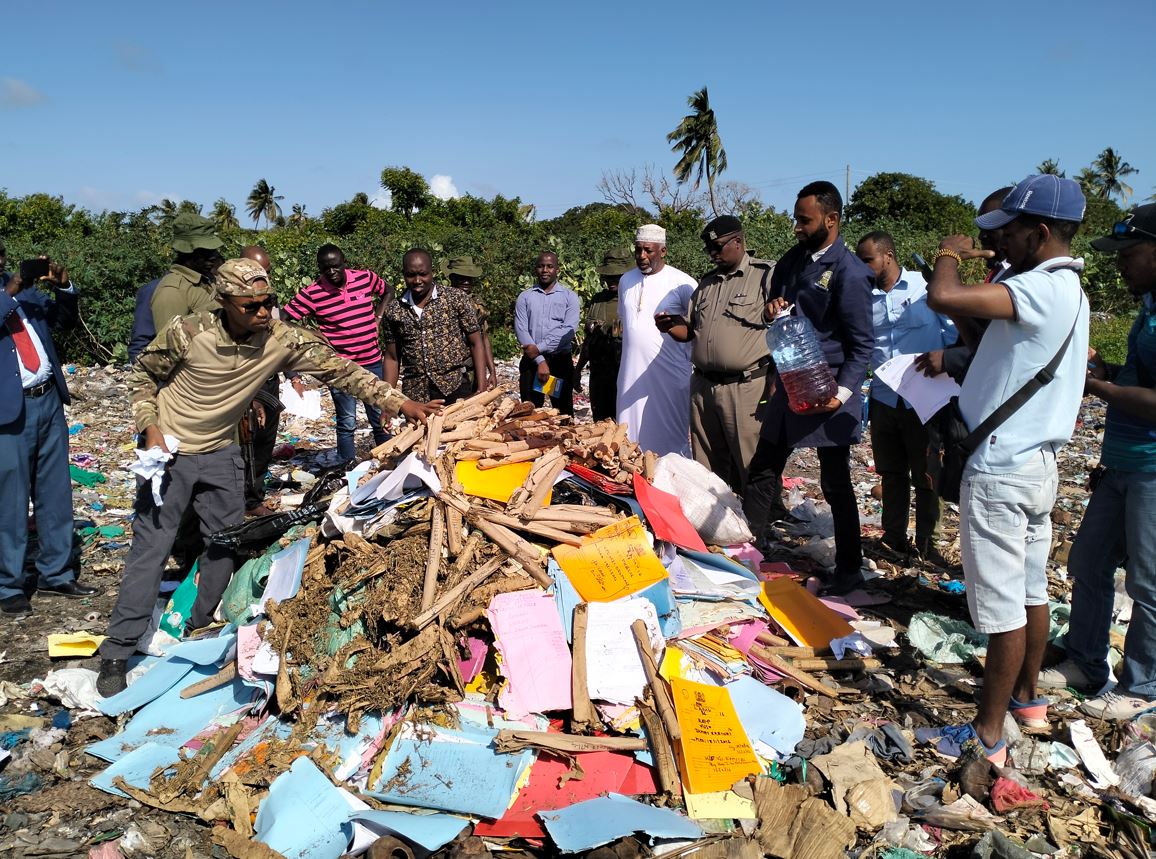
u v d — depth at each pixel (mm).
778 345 4750
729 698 3744
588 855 2914
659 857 2982
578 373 8742
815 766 3457
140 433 4078
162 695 3984
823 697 4090
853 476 8414
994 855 2951
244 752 3480
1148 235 3602
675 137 43688
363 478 4469
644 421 6559
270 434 7020
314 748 3400
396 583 3750
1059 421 3328
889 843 3152
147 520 4184
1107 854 3086
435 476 4125
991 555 3422
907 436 5719
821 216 4801
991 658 3508
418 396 7309
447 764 3293
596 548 4098
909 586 5453
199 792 3365
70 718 3941
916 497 5875
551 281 8484
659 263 6457
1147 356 3744
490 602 3736
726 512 5000
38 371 5051
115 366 14539
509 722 3477
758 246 23031
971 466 3438
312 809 3148
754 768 3422
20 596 5129
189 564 5234
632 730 3510
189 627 4598
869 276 4809
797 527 6637
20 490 5004
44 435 5141
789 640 4449
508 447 4543
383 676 3490
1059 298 3215
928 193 47844
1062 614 4777
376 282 8094
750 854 2984
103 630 4875
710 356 5590
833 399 4715
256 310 3926
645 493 4672
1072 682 4234
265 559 4406
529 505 4180
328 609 3805
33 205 29203
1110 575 4105
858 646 4434
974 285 3254
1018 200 3295
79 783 3463
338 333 7793
